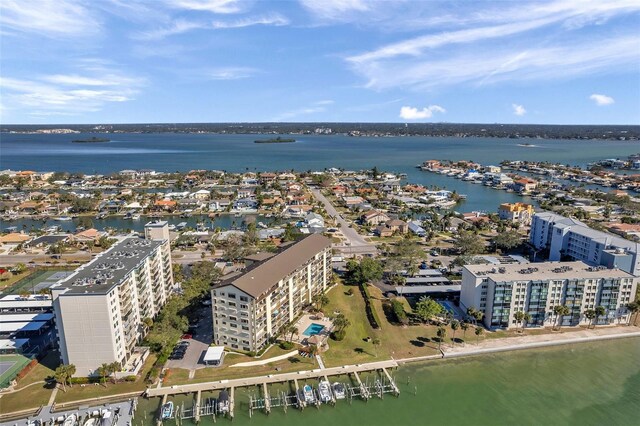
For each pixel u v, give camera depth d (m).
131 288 135.62
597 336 148.75
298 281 160.88
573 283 151.12
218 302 137.00
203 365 129.75
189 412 110.94
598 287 153.00
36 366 130.38
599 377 128.38
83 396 115.88
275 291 144.00
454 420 110.06
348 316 162.88
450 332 151.38
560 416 112.12
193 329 151.12
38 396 115.94
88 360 121.50
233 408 112.75
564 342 145.88
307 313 164.88
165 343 130.75
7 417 108.31
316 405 114.25
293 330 144.88
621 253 174.62
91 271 133.62
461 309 168.12
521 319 151.50
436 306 155.75
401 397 118.88
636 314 162.88
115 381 121.56
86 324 118.38
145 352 135.12
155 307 161.88
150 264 155.88
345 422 109.25
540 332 151.62
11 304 161.50
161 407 111.50
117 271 134.00
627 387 123.88
